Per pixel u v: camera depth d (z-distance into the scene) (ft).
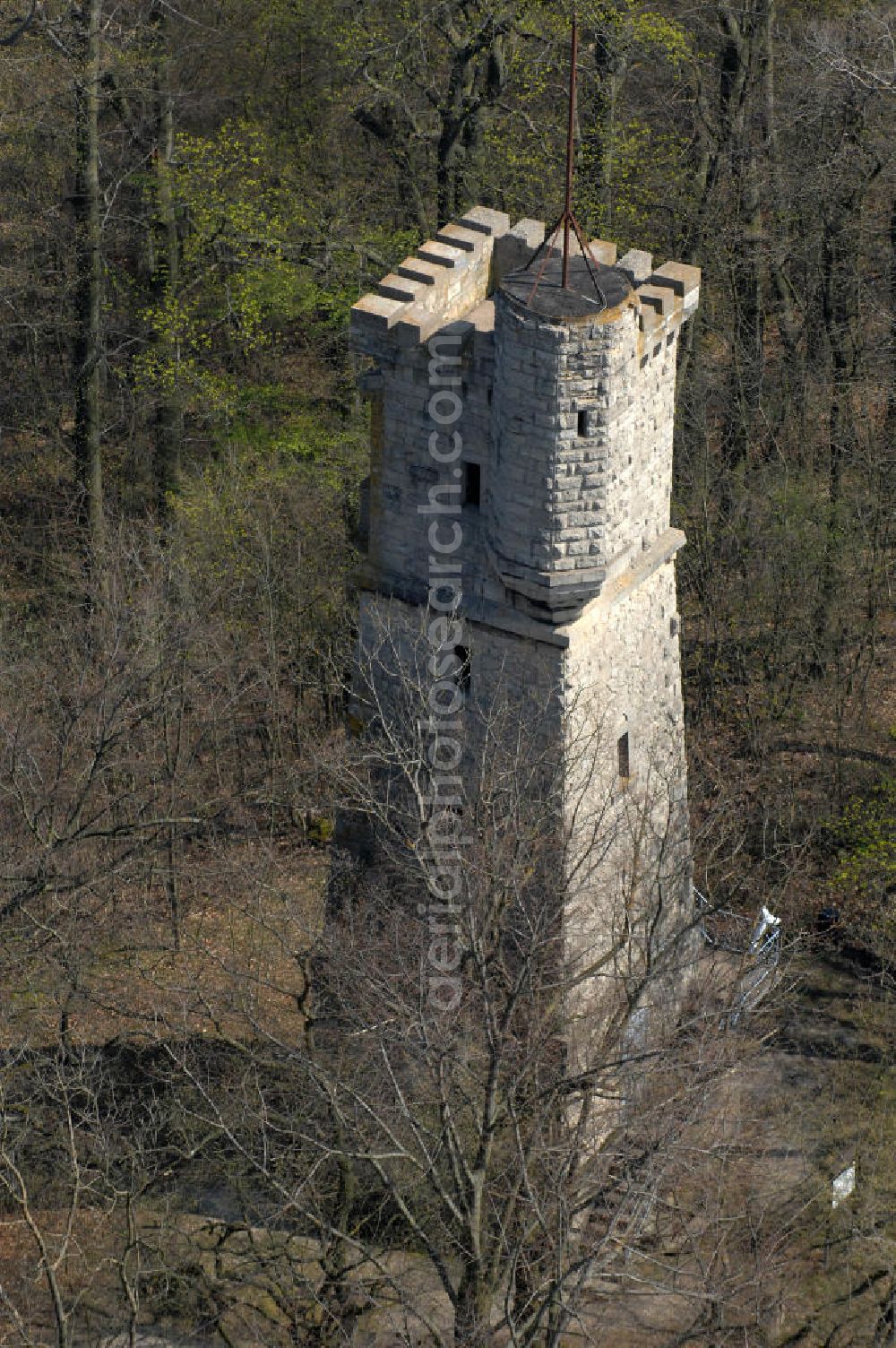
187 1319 173.47
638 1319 170.71
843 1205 181.78
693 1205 172.14
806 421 253.24
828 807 236.43
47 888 186.39
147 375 256.73
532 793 169.99
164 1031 195.00
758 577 249.14
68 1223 156.66
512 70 253.65
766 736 243.19
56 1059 182.91
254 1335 170.71
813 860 231.91
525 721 169.99
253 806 232.73
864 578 254.06
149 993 203.10
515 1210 161.38
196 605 229.45
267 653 236.84
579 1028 165.48
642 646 178.19
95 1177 161.99
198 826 226.99
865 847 228.22
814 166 249.55
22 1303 173.88
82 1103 189.78
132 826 193.88
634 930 174.50
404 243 257.34
